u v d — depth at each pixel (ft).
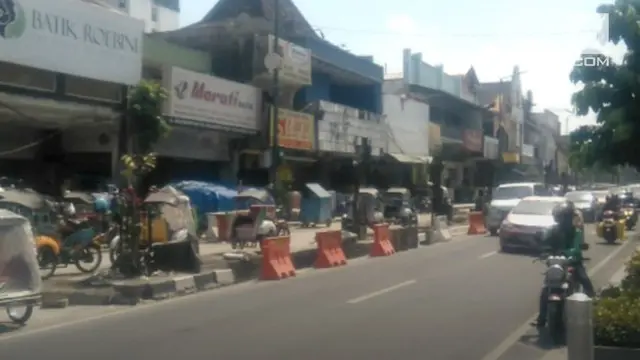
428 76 180.45
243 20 118.93
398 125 150.51
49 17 66.90
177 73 86.33
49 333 35.94
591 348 21.57
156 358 29.91
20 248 37.58
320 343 32.91
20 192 56.95
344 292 49.83
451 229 117.80
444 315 40.45
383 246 79.10
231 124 97.81
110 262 58.13
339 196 123.54
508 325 37.52
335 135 123.54
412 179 157.17
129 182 53.83
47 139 82.38
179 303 46.16
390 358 30.07
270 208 78.69
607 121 29.25
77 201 69.92
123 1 171.53
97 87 75.51
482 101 234.99
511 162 229.45
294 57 110.73
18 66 65.98
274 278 58.65
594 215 131.75
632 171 32.86
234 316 40.52
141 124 79.36
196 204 86.89
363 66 140.56
